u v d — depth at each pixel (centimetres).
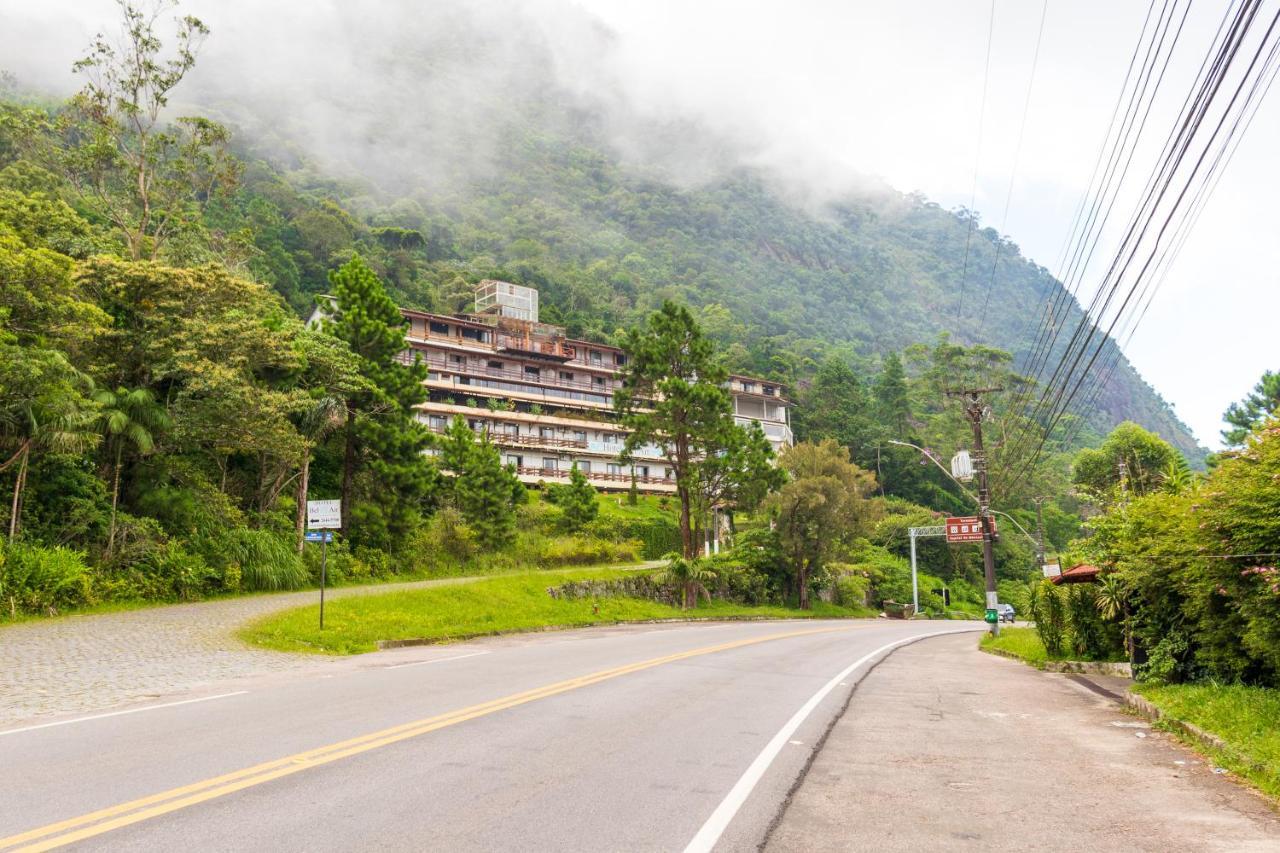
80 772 634
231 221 8838
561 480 7881
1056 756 860
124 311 2883
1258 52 812
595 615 3191
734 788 652
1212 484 1166
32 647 1539
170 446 2905
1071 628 2053
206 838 485
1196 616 1296
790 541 5512
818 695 1255
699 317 17012
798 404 11650
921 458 10938
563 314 12512
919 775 743
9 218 3281
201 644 1689
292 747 733
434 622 2309
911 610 6794
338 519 1995
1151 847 538
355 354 3694
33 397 2241
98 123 3878
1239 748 818
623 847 496
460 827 521
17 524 2291
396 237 12938
